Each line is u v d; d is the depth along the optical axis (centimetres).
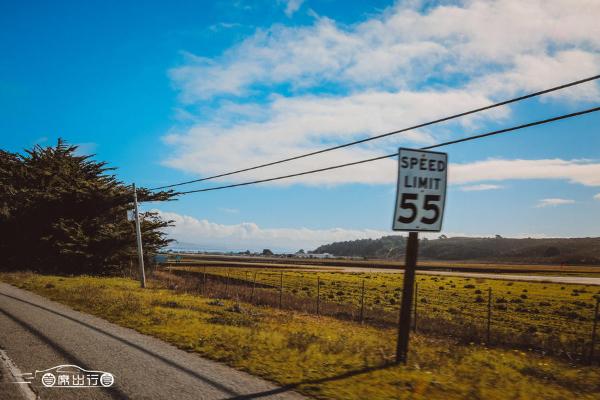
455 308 3128
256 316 1730
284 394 605
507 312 2972
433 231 821
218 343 936
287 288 4281
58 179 3744
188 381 652
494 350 1276
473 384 697
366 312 2423
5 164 3959
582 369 985
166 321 1230
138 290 2381
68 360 752
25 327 1034
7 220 3606
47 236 3544
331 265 11931
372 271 8644
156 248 3916
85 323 1141
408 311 820
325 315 2217
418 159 816
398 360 815
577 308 3228
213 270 6838
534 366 945
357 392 622
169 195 3597
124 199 3525
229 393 601
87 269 3544
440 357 947
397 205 792
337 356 862
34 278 2686
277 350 887
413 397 611
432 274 7881
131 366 726
